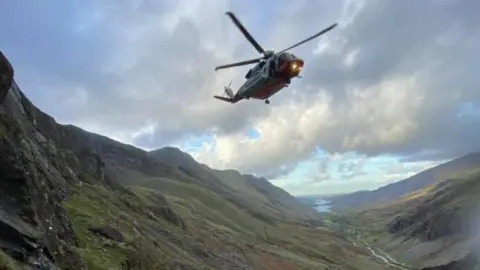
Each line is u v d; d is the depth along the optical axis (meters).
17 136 35.56
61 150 72.25
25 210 26.44
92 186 68.25
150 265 38.91
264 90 24.81
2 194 25.92
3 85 29.45
